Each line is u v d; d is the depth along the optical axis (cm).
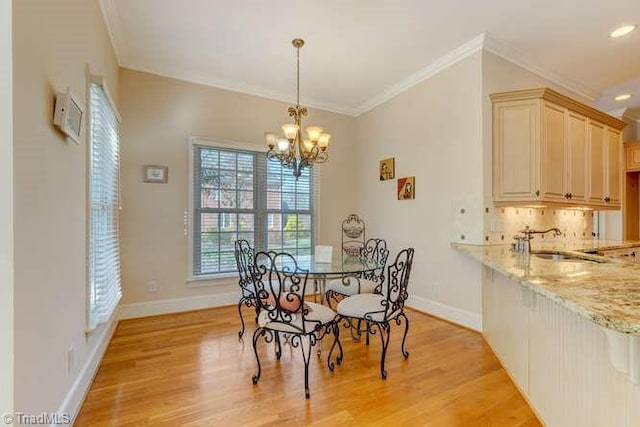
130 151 346
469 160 319
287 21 277
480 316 306
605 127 369
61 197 159
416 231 384
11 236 113
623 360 108
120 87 343
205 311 373
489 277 276
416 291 382
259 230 420
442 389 207
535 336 185
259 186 421
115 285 290
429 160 367
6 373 111
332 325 256
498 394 202
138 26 283
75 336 179
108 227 260
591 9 258
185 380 216
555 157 311
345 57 339
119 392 201
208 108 388
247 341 284
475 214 312
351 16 269
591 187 349
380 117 446
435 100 358
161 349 265
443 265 347
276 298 212
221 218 397
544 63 344
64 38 165
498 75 319
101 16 248
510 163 307
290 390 205
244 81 397
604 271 172
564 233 389
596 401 130
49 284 144
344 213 488
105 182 248
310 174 461
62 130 155
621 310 101
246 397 196
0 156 113
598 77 377
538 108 298
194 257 380
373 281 319
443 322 337
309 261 299
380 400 194
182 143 373
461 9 259
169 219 365
